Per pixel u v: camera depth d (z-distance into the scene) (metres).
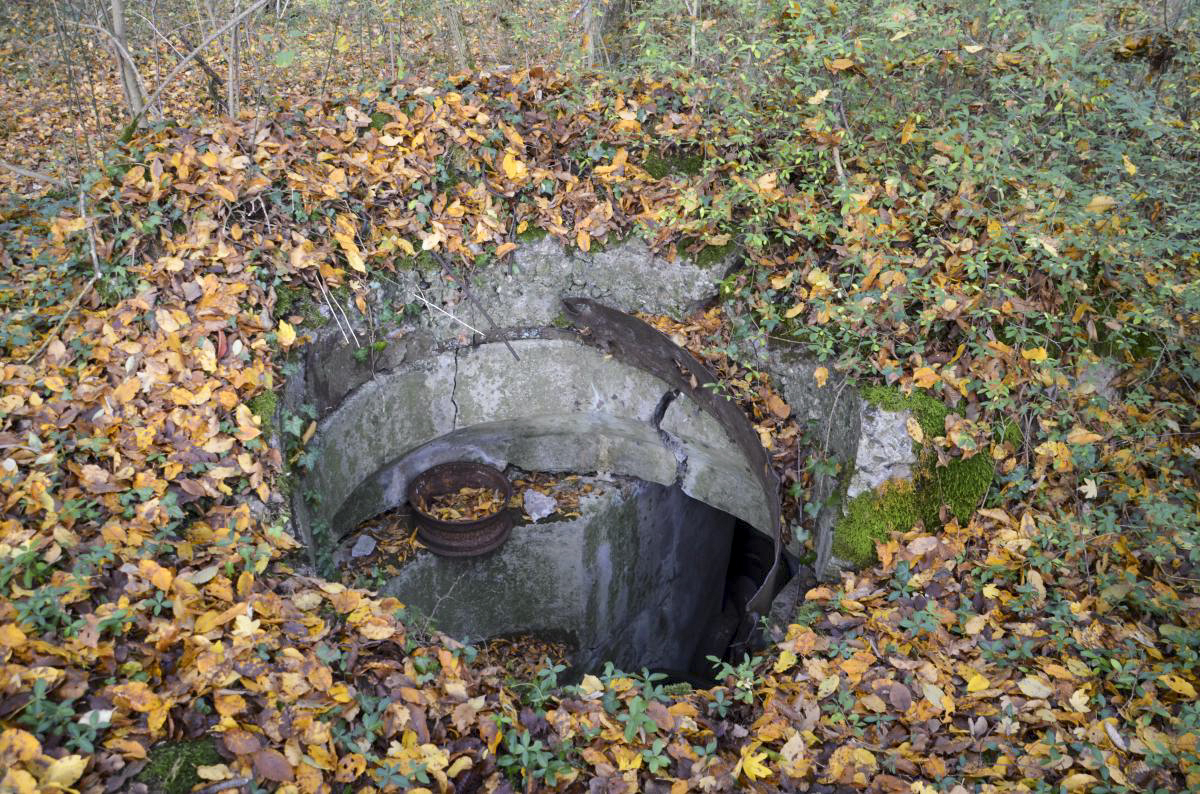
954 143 4.26
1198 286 3.92
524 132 5.17
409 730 2.75
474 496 5.98
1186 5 4.60
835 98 4.60
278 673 2.77
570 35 6.61
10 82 8.31
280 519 3.60
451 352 5.11
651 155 5.16
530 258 5.04
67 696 2.47
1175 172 4.32
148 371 3.70
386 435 5.05
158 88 4.98
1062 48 3.99
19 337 3.90
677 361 4.87
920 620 3.31
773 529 4.59
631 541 6.84
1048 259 4.09
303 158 4.69
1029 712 2.96
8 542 2.90
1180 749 2.78
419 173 4.84
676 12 5.43
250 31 7.48
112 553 2.98
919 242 4.32
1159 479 3.72
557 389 5.44
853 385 4.09
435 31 7.88
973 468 3.82
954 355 4.07
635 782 2.74
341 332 4.52
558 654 6.71
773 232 4.78
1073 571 3.49
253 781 2.43
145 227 4.19
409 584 5.75
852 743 2.91
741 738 3.00
